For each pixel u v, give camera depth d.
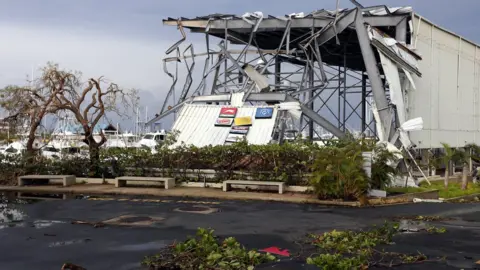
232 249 7.60
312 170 15.77
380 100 24.27
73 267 7.07
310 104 32.31
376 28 25.69
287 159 16.78
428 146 27.67
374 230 9.63
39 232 9.84
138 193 16.34
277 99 27.86
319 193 14.70
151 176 18.75
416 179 22.25
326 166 14.77
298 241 9.04
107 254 7.96
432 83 28.48
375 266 7.25
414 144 24.36
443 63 30.06
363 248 8.28
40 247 8.48
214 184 17.56
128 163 19.08
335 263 6.91
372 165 15.80
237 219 11.52
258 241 9.05
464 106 33.41
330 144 17.66
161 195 16.03
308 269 7.03
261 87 28.61
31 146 20.17
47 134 24.11
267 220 11.40
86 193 16.69
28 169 19.25
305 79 31.17
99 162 19.56
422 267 7.19
